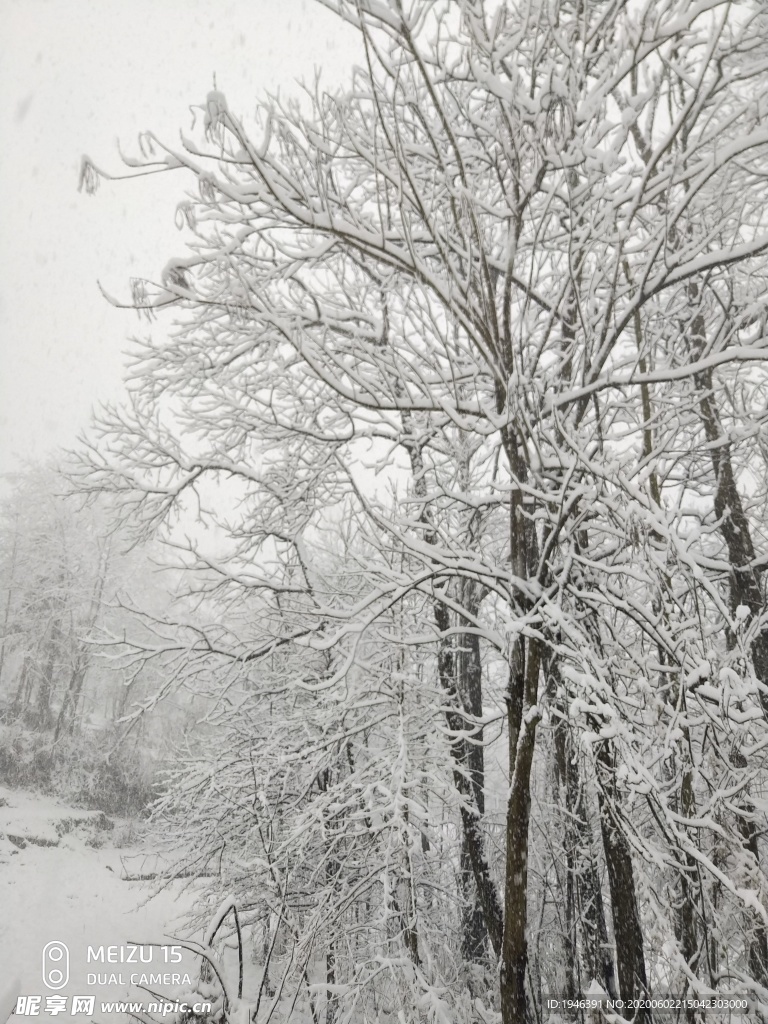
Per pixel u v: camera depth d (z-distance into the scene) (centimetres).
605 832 578
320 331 643
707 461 801
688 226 542
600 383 500
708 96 443
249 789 813
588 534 700
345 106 510
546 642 442
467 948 873
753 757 573
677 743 499
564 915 808
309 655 897
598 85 438
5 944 1242
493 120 578
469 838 746
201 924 972
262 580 730
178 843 954
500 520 946
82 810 2306
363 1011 670
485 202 575
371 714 816
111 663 715
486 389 698
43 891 1564
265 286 614
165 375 739
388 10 404
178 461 755
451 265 446
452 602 529
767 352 463
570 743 698
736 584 725
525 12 456
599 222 523
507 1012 421
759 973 594
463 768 732
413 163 603
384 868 666
